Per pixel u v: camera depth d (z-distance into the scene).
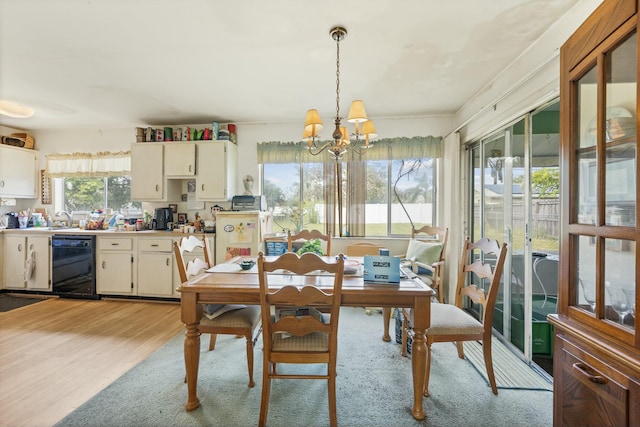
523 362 2.18
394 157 3.62
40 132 4.20
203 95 2.97
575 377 1.08
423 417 1.58
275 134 3.87
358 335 2.60
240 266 2.10
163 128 3.83
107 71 2.46
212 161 3.64
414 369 1.59
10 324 2.85
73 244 3.64
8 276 3.79
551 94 1.88
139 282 3.55
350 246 3.50
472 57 2.24
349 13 1.72
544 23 1.82
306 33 1.92
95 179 4.20
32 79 2.60
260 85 2.75
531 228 2.21
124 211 4.18
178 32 1.91
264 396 1.51
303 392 1.81
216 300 1.66
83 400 1.72
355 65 2.36
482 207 3.01
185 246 2.04
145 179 3.72
